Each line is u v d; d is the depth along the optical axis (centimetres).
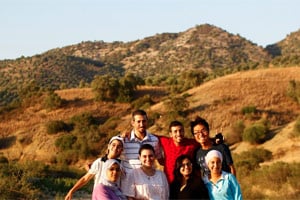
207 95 8125
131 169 852
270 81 8431
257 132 5484
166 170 876
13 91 15688
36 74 18488
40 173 3094
